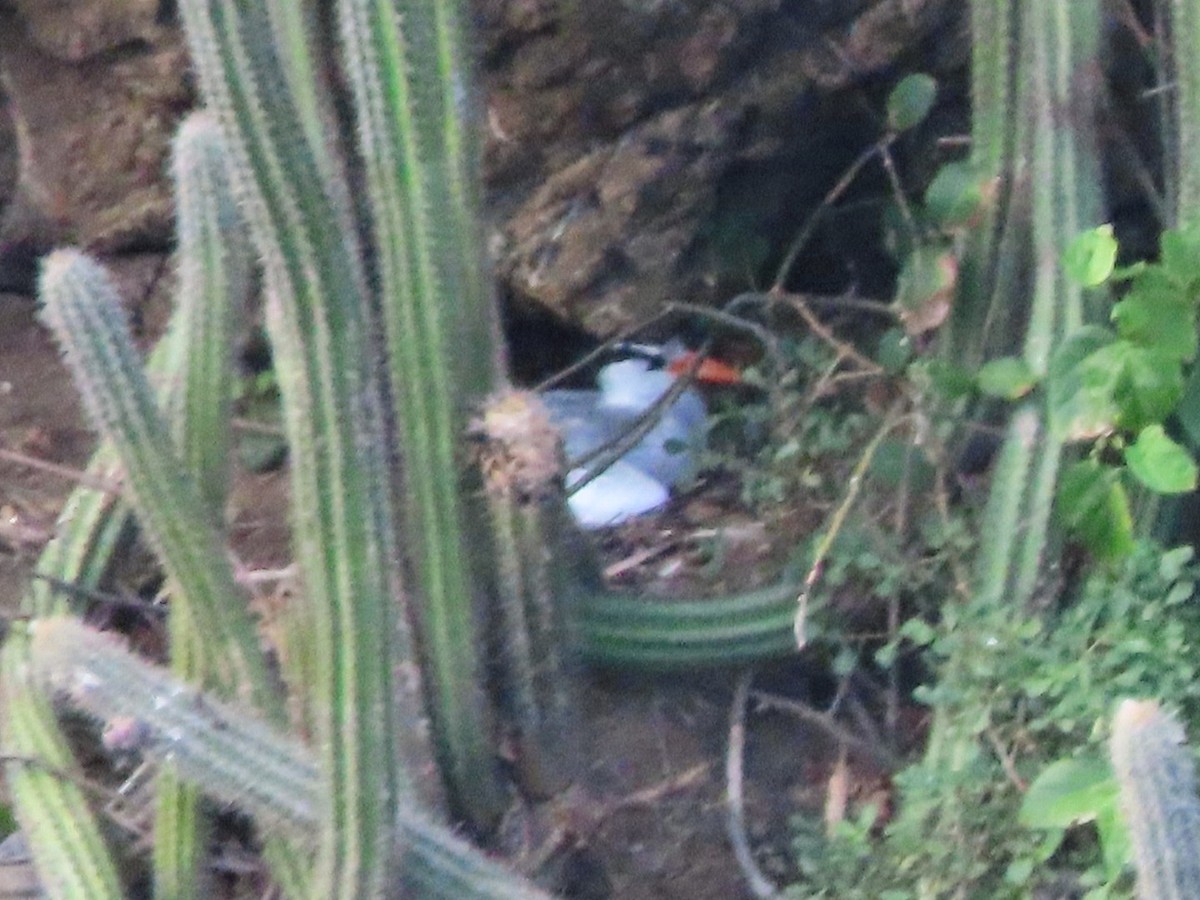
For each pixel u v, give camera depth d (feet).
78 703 5.48
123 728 5.26
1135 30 7.45
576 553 6.99
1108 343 6.29
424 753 6.41
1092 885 6.08
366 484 4.95
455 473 6.10
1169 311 6.20
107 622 7.05
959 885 6.22
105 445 6.49
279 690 6.27
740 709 7.52
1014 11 6.84
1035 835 6.26
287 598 6.29
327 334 4.82
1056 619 6.83
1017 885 6.24
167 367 6.32
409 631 6.35
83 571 6.90
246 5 4.55
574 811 6.90
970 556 7.09
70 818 5.95
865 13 8.23
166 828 6.01
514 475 6.01
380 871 5.31
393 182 5.81
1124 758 4.09
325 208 4.75
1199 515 7.33
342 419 4.88
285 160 4.65
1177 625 6.31
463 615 6.29
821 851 6.75
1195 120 6.66
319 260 4.76
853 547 7.23
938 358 7.44
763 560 8.14
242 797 5.38
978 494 7.34
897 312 7.50
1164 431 6.79
